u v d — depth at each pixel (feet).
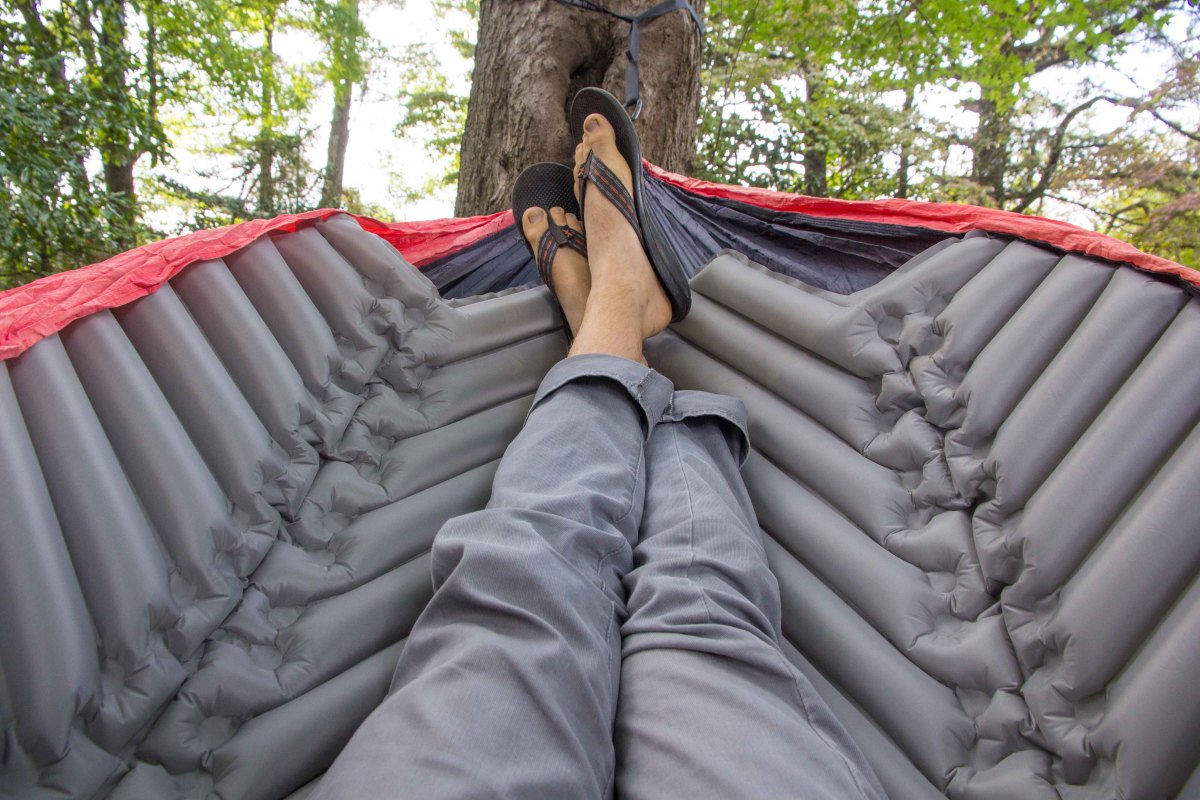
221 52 28.02
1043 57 28.60
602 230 4.30
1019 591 2.74
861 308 3.73
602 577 2.73
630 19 6.15
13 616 2.19
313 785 2.60
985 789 2.50
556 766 2.01
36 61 16.46
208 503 2.78
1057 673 2.54
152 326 3.14
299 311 3.55
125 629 2.41
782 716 2.17
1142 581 2.42
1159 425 2.67
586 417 3.23
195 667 2.60
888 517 3.27
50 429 2.61
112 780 2.32
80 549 2.46
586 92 4.86
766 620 2.68
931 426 3.40
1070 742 2.40
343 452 3.44
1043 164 31.53
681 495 3.11
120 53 19.03
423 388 3.87
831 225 4.54
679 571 2.70
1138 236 31.42
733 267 4.55
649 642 2.47
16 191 15.60
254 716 2.63
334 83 36.24
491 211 7.40
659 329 4.27
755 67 24.85
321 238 3.90
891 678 2.83
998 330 3.43
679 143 7.50
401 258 4.10
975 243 3.79
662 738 2.15
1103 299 3.11
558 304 4.58
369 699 2.80
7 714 2.14
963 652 2.77
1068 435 2.91
